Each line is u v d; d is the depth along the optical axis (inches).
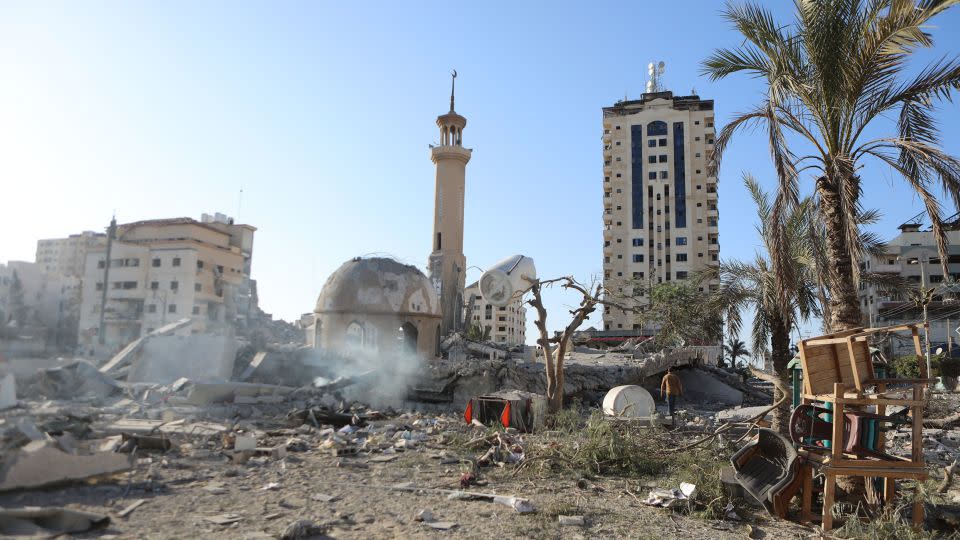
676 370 1288.1
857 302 363.3
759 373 432.1
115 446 370.3
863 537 260.2
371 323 1037.8
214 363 801.6
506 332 4271.7
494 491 331.3
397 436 517.3
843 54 358.6
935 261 2239.2
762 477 311.4
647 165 3376.0
